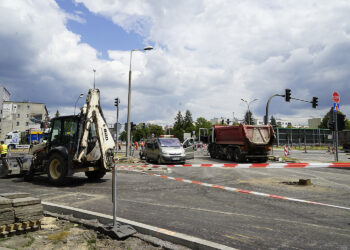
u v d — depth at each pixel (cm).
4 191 794
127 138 2130
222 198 680
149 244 368
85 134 923
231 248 329
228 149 2123
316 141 6425
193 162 1989
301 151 3841
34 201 428
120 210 552
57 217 493
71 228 432
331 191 777
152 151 1892
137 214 521
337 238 393
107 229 403
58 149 920
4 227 389
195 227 440
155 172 1288
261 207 582
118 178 1080
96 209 559
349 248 357
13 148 4572
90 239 382
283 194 735
